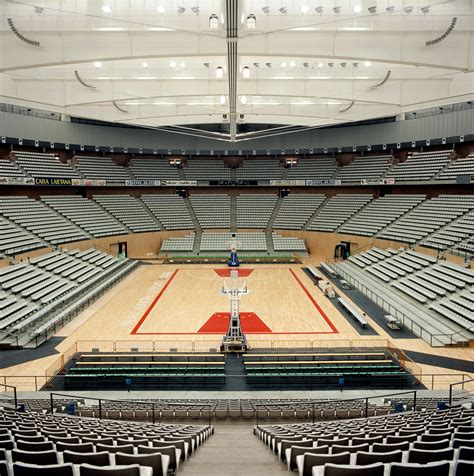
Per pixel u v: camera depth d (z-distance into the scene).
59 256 31.66
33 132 39.00
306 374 15.95
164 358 17.72
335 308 24.98
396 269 29.88
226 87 25.25
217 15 16.62
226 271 36.09
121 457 5.15
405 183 38.59
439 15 16.89
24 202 36.19
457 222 31.77
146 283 31.59
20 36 17.30
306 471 5.08
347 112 31.72
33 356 18.03
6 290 23.61
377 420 9.94
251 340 19.86
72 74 23.72
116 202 45.00
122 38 17.73
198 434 8.83
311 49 17.62
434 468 4.05
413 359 17.44
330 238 41.97
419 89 25.83
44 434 6.88
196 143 47.81
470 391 14.16
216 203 48.75
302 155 49.94
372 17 17.02
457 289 23.69
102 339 20.05
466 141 36.78
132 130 45.75
